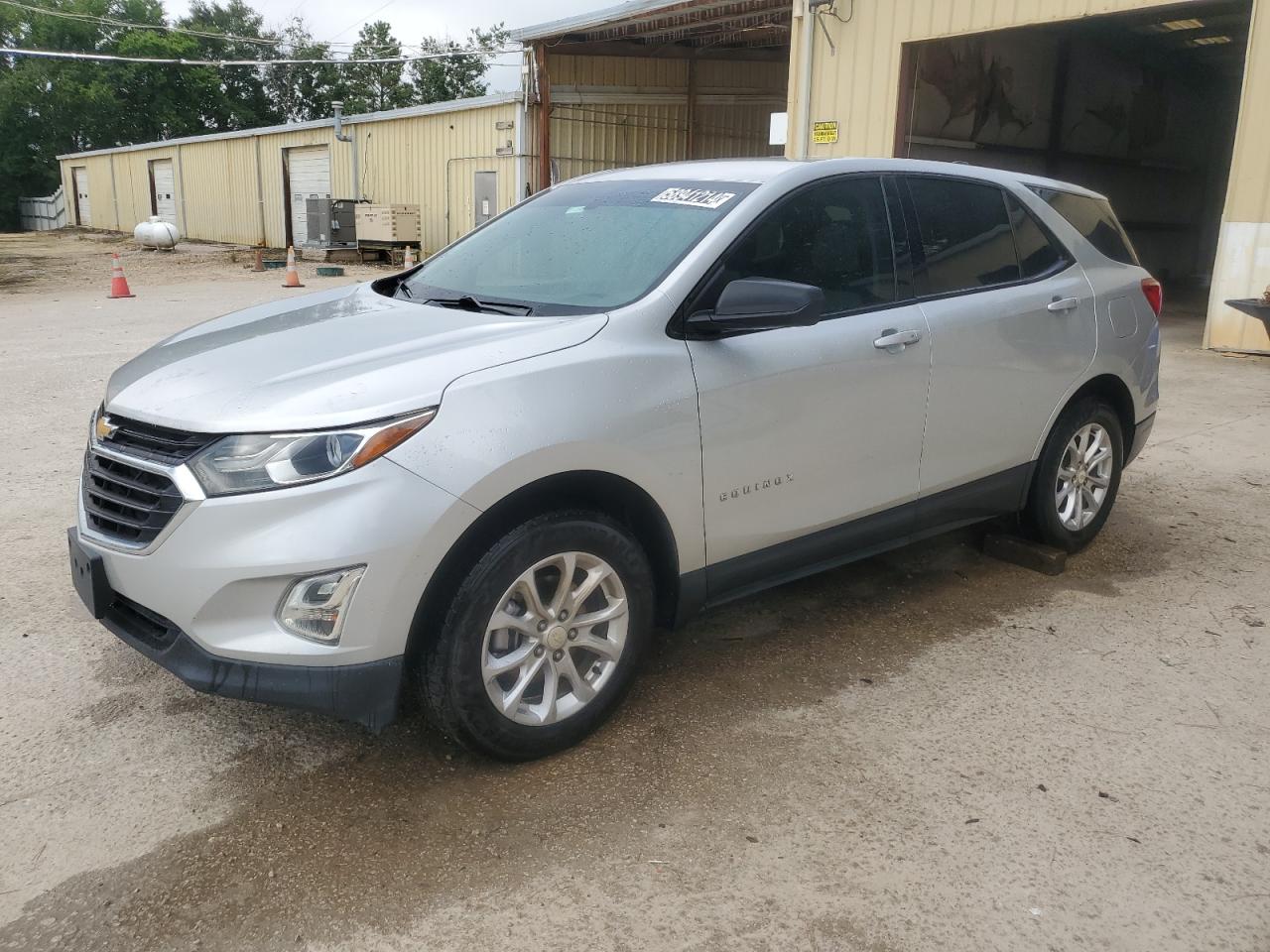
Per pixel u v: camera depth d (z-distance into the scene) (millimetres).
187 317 14047
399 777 3002
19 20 54469
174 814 2812
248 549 2574
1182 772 3057
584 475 2938
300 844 2693
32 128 54594
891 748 3178
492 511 2789
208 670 2660
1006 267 4336
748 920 2424
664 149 23203
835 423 3580
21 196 56062
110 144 56469
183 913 2436
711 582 3395
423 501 2627
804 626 4090
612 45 21781
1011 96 17750
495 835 2738
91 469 3043
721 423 3234
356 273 23594
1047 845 2705
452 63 63094
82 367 9641
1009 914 2447
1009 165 18188
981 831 2762
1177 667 3740
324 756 3111
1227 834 2758
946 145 16406
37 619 4004
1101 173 21109
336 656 2617
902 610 4258
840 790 2947
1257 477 6238
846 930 2395
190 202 37844
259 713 3354
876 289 3801
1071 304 4465
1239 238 10750
